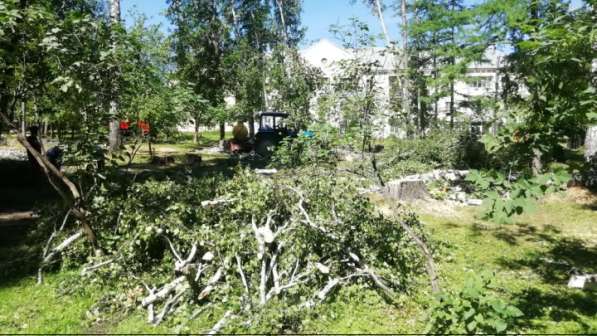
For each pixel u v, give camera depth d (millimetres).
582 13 4613
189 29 26562
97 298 5020
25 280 5562
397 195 10203
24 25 5383
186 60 26016
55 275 5742
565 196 10859
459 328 3916
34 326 4383
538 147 4199
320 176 6539
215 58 26938
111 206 6348
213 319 4523
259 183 6012
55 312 4703
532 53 4512
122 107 6719
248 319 4340
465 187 11672
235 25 29766
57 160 9484
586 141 12430
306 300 4730
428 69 22266
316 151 6641
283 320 4375
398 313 4711
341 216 5871
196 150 22969
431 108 23391
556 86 4242
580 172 4234
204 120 17312
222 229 5461
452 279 5812
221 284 4945
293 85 14180
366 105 5336
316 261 5250
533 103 4371
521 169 4254
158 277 5379
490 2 10250
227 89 26266
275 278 4910
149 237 5504
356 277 5340
